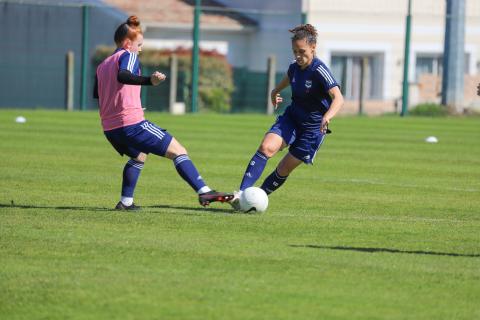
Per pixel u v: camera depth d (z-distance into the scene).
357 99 101.56
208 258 19.48
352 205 28.70
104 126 24.91
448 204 29.58
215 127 62.19
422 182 35.47
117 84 24.33
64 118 66.50
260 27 104.69
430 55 106.31
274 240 21.77
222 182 33.72
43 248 20.17
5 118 64.94
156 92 83.50
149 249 20.23
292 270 18.62
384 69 104.62
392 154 46.53
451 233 23.64
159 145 24.62
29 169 35.66
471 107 88.56
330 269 18.78
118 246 20.50
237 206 25.83
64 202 27.36
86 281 17.42
